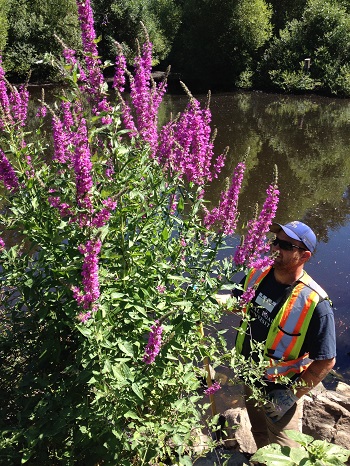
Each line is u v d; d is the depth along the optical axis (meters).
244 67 29.94
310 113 21.89
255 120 19.84
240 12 28.81
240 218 9.84
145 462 3.22
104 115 3.10
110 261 3.25
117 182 3.11
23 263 3.35
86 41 3.29
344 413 4.85
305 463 2.32
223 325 6.62
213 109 22.34
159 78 30.47
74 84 3.11
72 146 3.24
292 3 32.53
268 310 3.68
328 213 10.56
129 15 28.23
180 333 3.17
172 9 31.61
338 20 28.70
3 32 24.25
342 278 8.02
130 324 3.23
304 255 3.56
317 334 3.51
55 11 25.05
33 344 3.43
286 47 29.52
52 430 2.95
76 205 3.04
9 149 3.43
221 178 11.98
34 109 17.92
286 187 11.99
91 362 2.93
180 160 3.57
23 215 3.28
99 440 3.19
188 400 3.48
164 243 3.37
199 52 30.09
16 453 3.00
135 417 3.01
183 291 3.58
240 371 3.56
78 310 2.88
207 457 4.13
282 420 3.69
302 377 3.61
